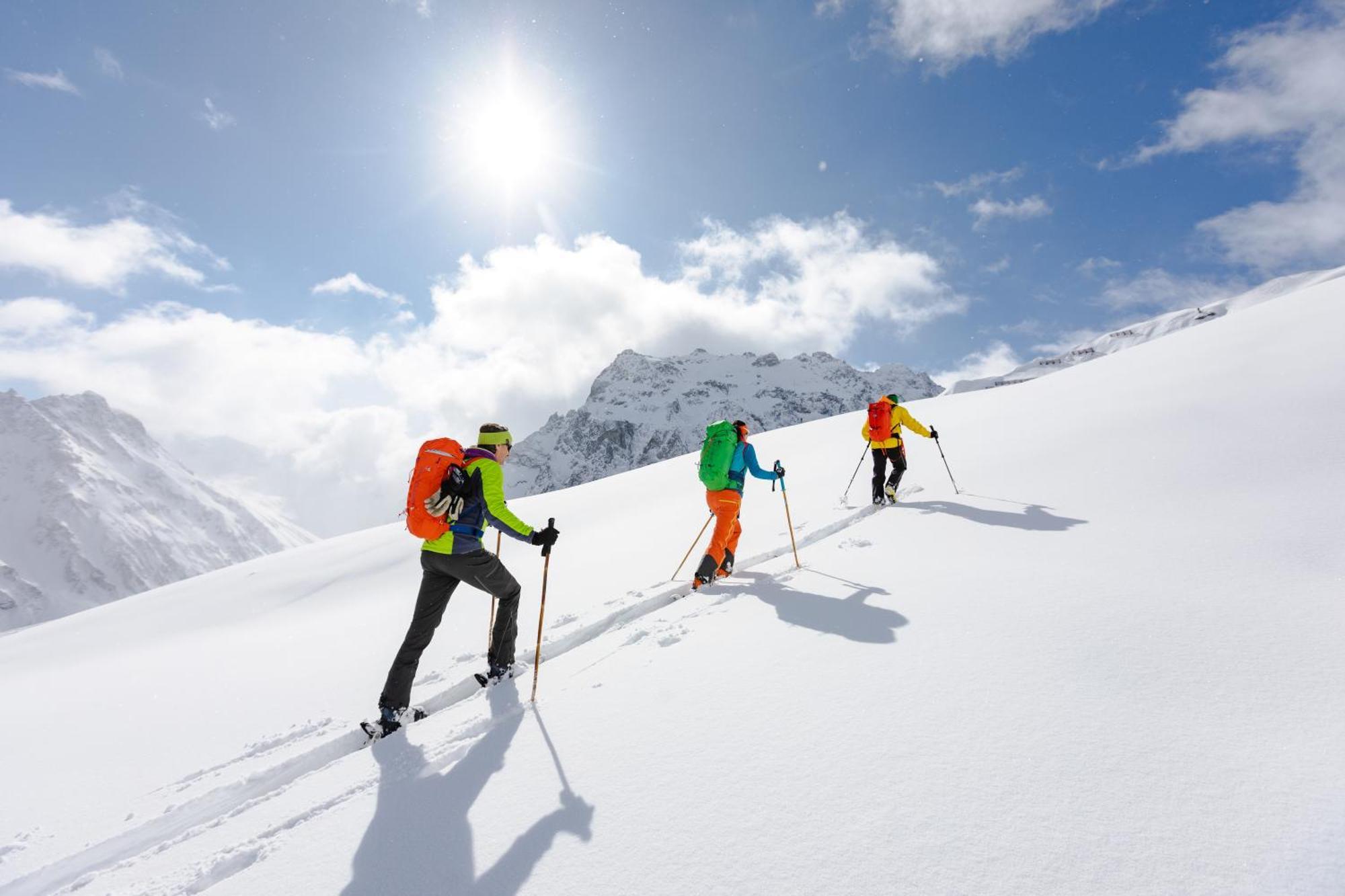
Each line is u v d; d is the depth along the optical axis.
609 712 3.97
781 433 22.78
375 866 2.90
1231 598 4.18
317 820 3.39
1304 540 4.98
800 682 3.91
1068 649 3.78
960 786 2.70
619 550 10.48
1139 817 2.36
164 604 17.84
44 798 4.40
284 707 5.62
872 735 3.20
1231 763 2.58
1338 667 3.18
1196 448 8.23
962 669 3.73
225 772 4.42
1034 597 4.68
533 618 7.00
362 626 8.90
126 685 7.48
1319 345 11.66
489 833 2.99
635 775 3.23
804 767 3.03
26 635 19.08
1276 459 7.14
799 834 2.58
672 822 2.80
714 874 2.45
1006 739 2.99
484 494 4.74
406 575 14.20
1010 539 6.38
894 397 9.46
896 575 5.80
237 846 3.30
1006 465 10.02
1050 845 2.29
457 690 5.07
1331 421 7.89
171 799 4.15
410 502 4.71
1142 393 12.33
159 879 3.15
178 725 5.56
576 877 2.57
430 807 3.30
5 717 6.81
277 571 18.72
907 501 9.20
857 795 2.76
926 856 2.34
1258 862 2.06
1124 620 4.07
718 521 6.81
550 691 4.51
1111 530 6.12
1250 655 3.42
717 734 3.47
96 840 3.73
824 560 6.80
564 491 21.70
